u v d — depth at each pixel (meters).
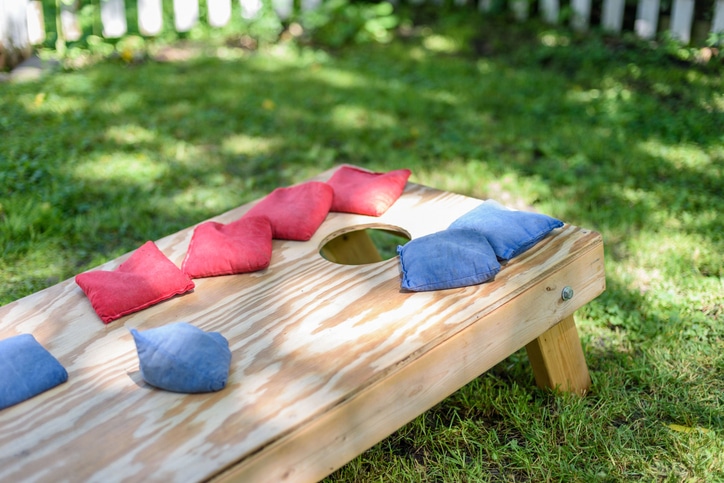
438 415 2.56
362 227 2.75
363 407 1.90
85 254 3.60
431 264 2.29
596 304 3.16
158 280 2.29
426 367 2.04
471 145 4.77
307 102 5.44
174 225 3.84
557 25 6.88
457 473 2.30
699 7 6.06
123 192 4.13
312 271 2.45
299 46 6.78
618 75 5.82
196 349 1.91
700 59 5.90
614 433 2.47
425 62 6.30
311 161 4.59
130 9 7.31
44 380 1.92
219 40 6.86
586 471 2.30
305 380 1.91
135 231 3.79
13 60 6.03
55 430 1.78
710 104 5.22
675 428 2.48
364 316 2.17
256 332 2.12
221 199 4.11
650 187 4.19
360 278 2.38
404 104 5.39
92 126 4.90
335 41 6.76
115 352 2.08
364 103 5.45
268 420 1.78
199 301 2.30
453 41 6.76
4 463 1.68
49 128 4.78
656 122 4.95
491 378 2.75
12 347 1.97
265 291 2.34
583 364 2.67
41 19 6.45
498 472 2.35
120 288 2.25
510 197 4.12
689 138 4.75
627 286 3.27
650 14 6.30
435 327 2.10
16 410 1.85
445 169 4.47
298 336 2.10
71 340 2.14
